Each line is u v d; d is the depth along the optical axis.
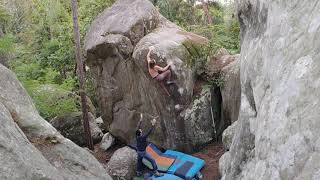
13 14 16.62
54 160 5.31
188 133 9.80
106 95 11.19
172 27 11.12
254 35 5.58
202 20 15.69
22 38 16.28
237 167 5.31
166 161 9.49
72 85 13.00
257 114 4.67
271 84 4.18
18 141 4.60
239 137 5.47
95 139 11.67
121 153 9.55
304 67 3.24
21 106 5.64
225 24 12.86
